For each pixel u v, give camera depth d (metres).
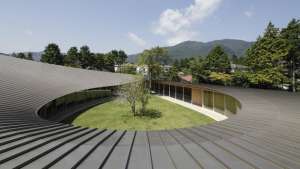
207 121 25.27
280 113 13.68
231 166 6.51
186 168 6.61
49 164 6.29
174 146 8.50
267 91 25.17
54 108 24.19
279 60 38.88
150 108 32.03
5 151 6.88
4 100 15.84
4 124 10.30
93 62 86.19
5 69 26.23
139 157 7.43
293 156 7.13
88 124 23.20
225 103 27.14
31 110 15.66
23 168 5.96
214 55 54.09
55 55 81.62
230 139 9.05
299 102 17.77
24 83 22.88
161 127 22.73
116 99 37.88
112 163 6.86
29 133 9.12
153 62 48.84
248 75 42.31
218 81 52.00
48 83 26.61
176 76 64.25
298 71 40.81
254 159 6.96
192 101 36.03
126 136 9.89
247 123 11.53
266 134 9.52
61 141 8.34
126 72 61.44
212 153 7.62
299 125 10.84
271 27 39.19
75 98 30.16
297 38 38.16
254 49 41.75
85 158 7.10
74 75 37.62
